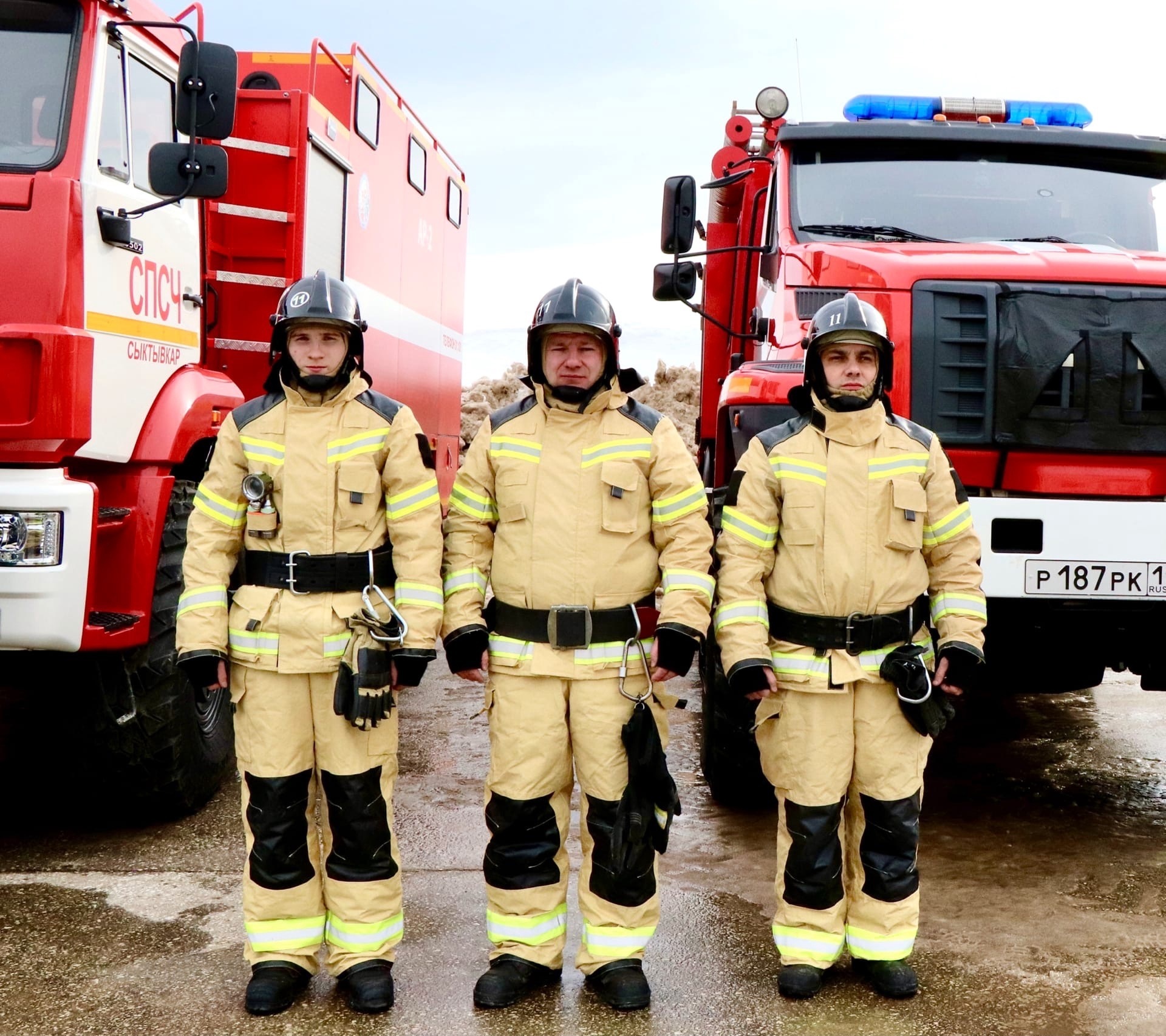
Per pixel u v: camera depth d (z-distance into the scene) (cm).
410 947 356
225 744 509
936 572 346
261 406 331
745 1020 312
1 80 416
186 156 417
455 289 916
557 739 324
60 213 393
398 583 324
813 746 330
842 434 334
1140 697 722
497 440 333
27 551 378
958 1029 308
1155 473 434
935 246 493
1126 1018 313
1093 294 431
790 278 509
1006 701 708
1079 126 593
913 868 333
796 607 333
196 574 326
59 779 525
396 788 516
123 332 427
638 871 323
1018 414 428
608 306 328
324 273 328
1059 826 480
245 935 362
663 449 327
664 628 318
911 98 589
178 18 489
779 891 339
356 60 636
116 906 383
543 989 330
